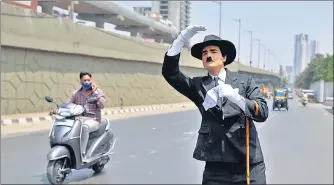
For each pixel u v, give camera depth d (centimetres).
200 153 329
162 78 348
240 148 319
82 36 2648
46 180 659
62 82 2481
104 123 748
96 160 704
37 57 2255
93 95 710
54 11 2395
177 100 784
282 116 2781
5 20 1970
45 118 1984
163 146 1079
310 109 4194
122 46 3073
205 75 346
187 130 1565
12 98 2058
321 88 6469
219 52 333
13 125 1686
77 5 3900
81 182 647
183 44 331
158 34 4691
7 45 1981
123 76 3100
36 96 2247
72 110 672
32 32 2178
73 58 2595
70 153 660
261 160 326
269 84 9950
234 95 309
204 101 326
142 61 2858
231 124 322
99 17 4469
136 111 2553
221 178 327
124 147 1017
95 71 2836
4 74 1997
